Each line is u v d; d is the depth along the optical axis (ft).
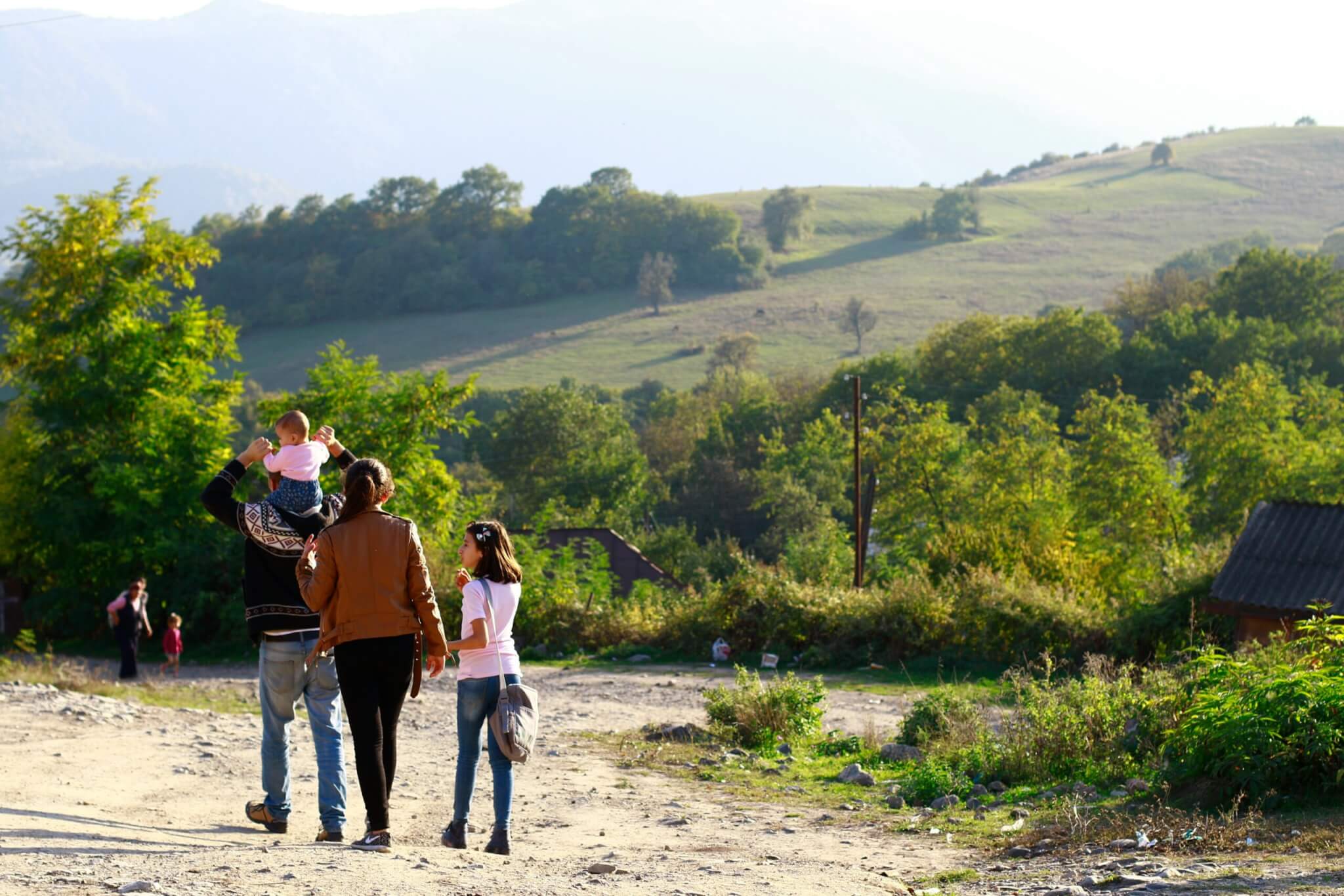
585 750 57.47
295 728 55.77
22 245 143.95
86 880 19.53
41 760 39.93
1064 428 350.84
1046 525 180.55
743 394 431.84
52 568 147.02
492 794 41.93
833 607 119.14
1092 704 47.67
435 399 155.53
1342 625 38.55
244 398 536.01
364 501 25.61
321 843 26.25
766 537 306.55
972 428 324.19
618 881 23.62
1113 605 117.70
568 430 375.45
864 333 653.30
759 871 26.53
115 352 145.38
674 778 48.83
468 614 26.21
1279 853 26.61
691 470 367.25
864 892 23.97
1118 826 31.71
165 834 26.99
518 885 21.76
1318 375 319.88
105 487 136.98
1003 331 391.45
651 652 124.57
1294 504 95.45
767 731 60.64
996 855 30.73
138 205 147.95
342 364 157.38
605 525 319.27
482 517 160.25
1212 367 347.97
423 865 23.13
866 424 308.81
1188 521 204.13
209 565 136.26
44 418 144.25
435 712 70.74
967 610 114.42
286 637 27.32
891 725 72.28
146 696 66.90
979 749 48.52
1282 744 32.78
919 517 247.91
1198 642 98.73
